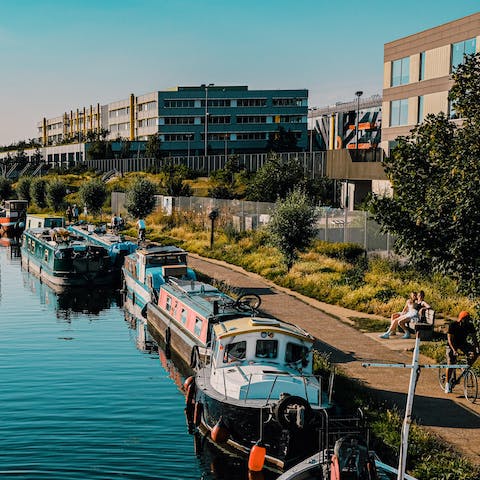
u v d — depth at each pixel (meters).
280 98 147.62
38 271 45.50
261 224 47.00
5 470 15.07
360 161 55.81
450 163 16.72
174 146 146.75
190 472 15.12
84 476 14.84
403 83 56.28
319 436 13.91
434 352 20.44
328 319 25.69
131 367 23.56
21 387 21.12
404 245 17.52
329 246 37.97
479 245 16.48
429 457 13.45
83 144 154.62
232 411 15.45
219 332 17.44
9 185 106.25
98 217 73.88
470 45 48.25
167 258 32.91
